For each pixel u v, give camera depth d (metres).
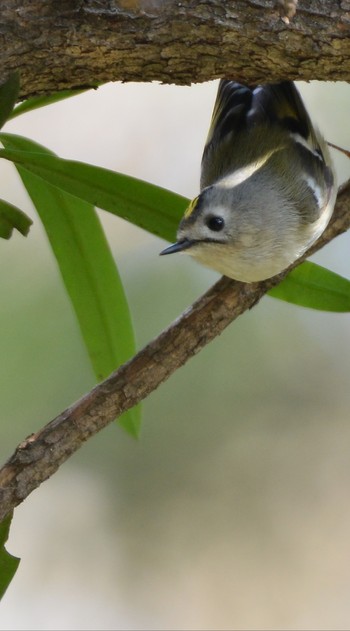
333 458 11.88
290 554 12.36
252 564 12.20
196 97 12.14
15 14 5.49
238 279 6.93
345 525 12.21
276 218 7.10
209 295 6.83
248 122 7.71
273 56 5.88
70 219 6.85
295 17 5.72
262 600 12.16
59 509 12.16
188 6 5.63
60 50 5.67
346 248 11.20
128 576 12.12
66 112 11.99
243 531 12.13
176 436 11.73
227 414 11.55
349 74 6.04
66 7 5.53
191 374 11.53
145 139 11.98
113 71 5.91
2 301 10.31
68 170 6.29
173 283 10.62
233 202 7.02
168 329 6.56
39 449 6.00
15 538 12.05
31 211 11.25
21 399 10.23
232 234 6.96
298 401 11.72
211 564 12.09
